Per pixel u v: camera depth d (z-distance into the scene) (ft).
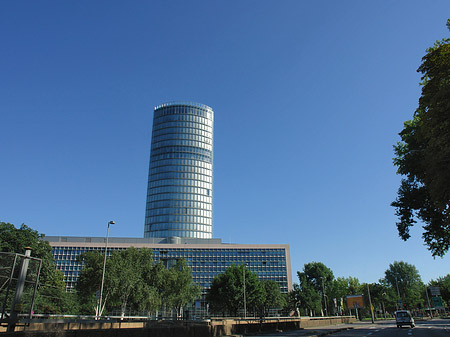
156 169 613.93
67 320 73.26
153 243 526.16
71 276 477.36
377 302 414.21
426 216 99.40
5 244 157.48
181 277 260.01
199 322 102.27
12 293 62.23
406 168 93.04
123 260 202.80
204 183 613.11
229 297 277.03
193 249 526.16
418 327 149.38
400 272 459.32
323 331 124.88
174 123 638.12
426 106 68.49
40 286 174.60
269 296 345.31
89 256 202.69
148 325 95.45
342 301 406.00
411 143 92.22
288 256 536.83
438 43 71.51
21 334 41.75
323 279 377.50
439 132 61.52
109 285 187.01
